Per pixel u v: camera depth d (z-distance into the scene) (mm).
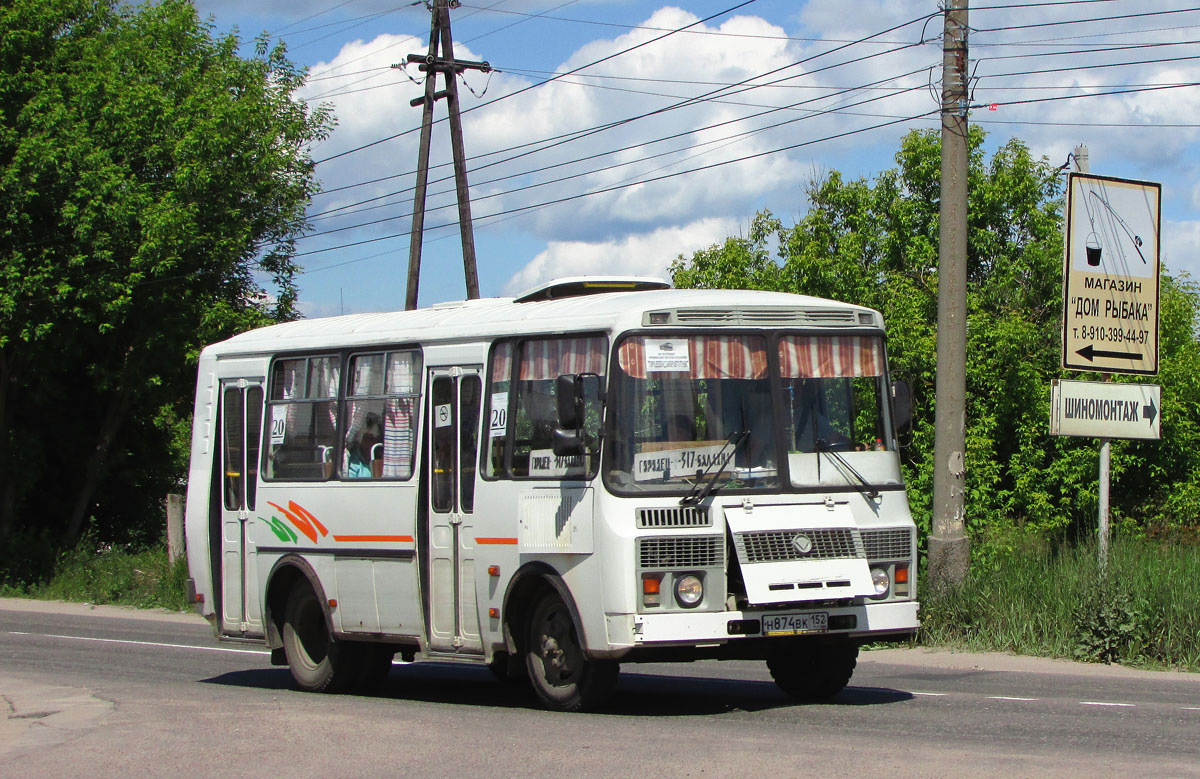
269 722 10211
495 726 9891
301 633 13547
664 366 10438
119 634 20812
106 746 9297
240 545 14180
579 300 11477
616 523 10062
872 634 10641
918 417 22422
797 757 8258
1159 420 15766
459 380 11914
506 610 11156
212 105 30594
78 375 33875
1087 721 9914
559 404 9984
